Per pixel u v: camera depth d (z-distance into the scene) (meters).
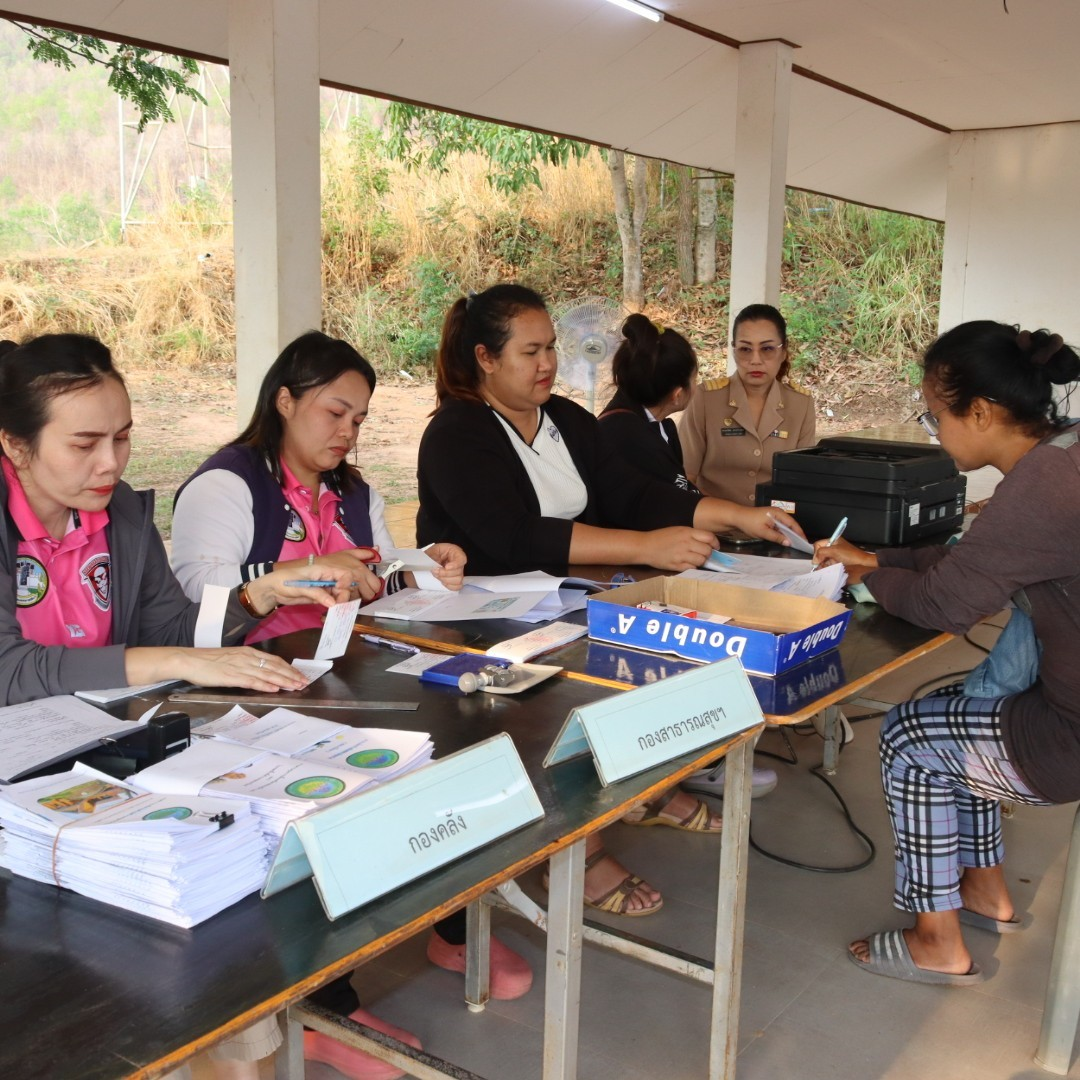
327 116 12.89
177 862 1.01
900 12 4.81
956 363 1.97
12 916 1.05
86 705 1.52
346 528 2.33
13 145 11.25
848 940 2.43
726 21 4.93
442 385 2.66
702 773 3.08
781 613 2.01
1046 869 2.78
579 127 6.19
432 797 1.16
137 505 1.84
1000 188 7.49
